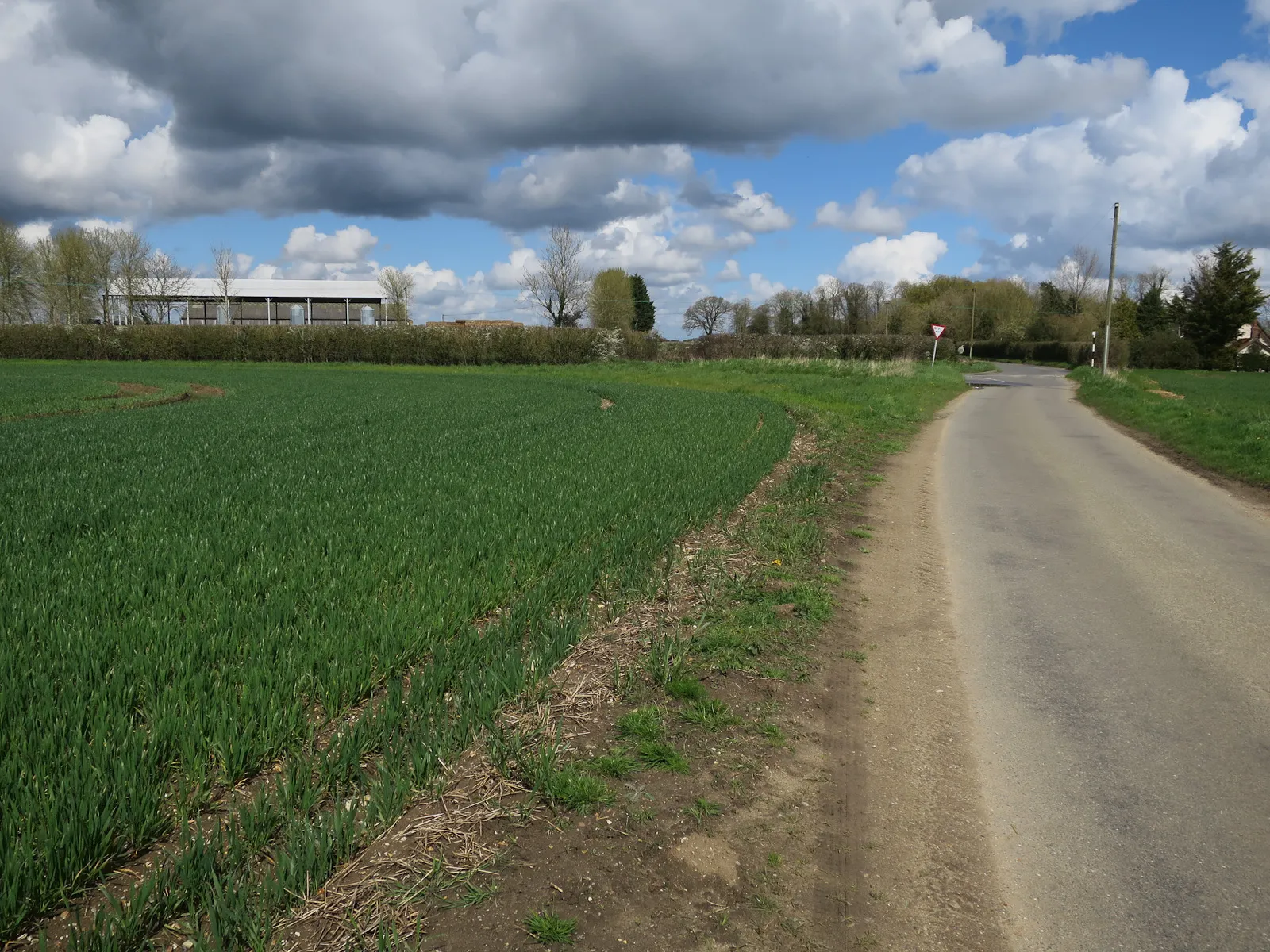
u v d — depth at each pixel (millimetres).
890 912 3096
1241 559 8398
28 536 7020
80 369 43938
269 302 97500
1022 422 23234
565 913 2998
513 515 8148
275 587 5727
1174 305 79375
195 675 4207
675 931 2951
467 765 3887
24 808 3146
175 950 2686
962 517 10305
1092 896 3201
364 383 33906
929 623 6320
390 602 5527
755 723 4543
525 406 22062
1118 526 9938
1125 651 5781
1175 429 19906
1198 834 3609
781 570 7363
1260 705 4922
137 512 8297
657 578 6633
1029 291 109500
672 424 17062
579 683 4844
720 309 99812
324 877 3020
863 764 4172
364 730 3867
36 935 2764
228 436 15289
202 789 3455
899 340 54062
